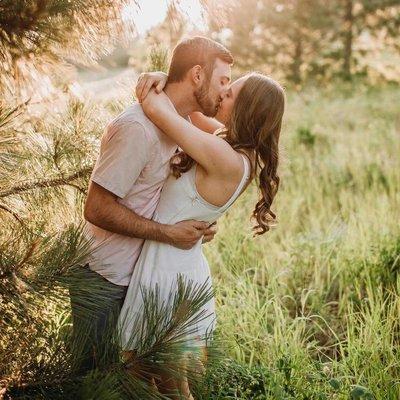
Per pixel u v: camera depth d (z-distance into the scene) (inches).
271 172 100.5
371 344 128.9
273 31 836.6
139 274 94.5
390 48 940.0
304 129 359.3
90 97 107.5
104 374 80.3
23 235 78.0
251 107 95.7
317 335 149.9
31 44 86.5
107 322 94.4
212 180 92.9
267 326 148.3
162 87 92.3
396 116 442.3
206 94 95.2
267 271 174.1
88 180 97.5
